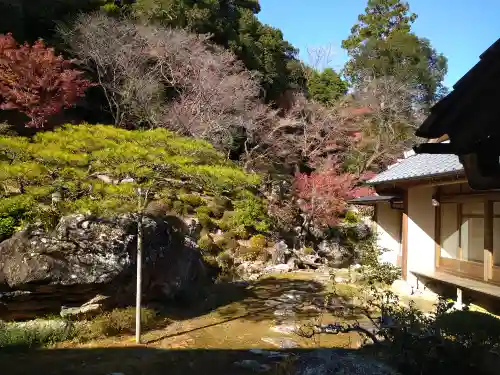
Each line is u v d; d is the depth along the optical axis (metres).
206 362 5.03
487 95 2.29
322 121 21.16
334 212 16.73
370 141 22.11
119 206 5.96
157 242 7.53
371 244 11.79
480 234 7.98
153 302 7.37
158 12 18.17
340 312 7.22
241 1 25.77
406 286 9.24
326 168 18.58
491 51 2.06
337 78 26.20
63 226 6.23
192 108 16.03
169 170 6.07
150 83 16.00
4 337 5.32
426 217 9.56
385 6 26.42
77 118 15.98
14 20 15.20
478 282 7.73
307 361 4.45
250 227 14.80
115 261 6.40
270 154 20.11
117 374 4.57
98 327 5.93
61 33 15.27
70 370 4.68
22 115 13.04
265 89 22.12
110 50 15.25
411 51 23.97
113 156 5.50
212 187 6.80
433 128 2.57
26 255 5.81
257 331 6.51
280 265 13.02
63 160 5.44
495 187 2.57
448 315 4.46
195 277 9.23
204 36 17.80
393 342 4.16
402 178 8.30
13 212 6.26
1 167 5.42
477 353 3.61
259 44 22.69
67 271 5.98
